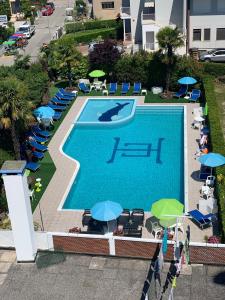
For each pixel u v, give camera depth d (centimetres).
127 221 2642
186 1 5288
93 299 2117
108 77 4925
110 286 2181
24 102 2992
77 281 2222
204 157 2938
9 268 2330
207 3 5297
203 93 4306
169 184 3119
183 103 4341
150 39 5681
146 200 2953
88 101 4544
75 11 8450
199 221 2544
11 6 8988
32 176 3203
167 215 2341
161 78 4650
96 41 6397
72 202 2977
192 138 3641
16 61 4819
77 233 2447
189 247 2223
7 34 7206
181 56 4641
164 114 4216
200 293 2097
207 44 5484
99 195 3041
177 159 3428
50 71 5009
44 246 2402
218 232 2520
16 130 3123
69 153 3609
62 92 4625
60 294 2156
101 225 2573
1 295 2169
